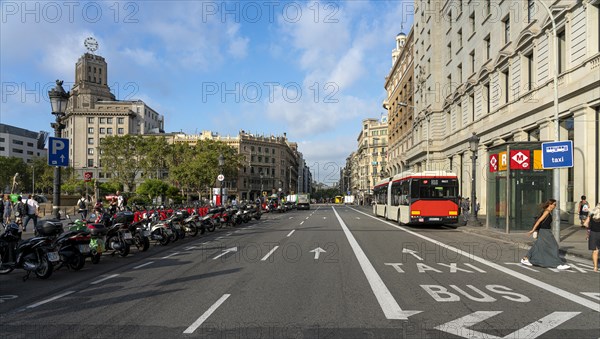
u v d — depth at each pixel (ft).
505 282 28.27
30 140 431.02
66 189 177.17
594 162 65.00
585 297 24.14
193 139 347.15
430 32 161.38
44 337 17.57
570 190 72.02
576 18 68.59
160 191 150.92
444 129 149.59
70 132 324.60
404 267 34.09
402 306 22.06
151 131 347.56
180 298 24.23
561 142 48.70
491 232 63.93
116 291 26.53
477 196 114.01
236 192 352.69
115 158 202.90
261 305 22.39
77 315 20.99
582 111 66.49
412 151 187.42
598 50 64.49
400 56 224.94
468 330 18.12
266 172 386.32
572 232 60.03
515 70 91.40
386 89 287.69
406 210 78.89
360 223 93.35
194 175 216.33
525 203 65.16
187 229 63.77
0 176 279.08
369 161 413.18
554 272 32.22
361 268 33.60
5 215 61.62
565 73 70.85
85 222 43.57
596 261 33.14
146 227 50.52
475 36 115.75
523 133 87.92
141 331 18.22
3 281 30.86
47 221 33.50
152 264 37.40
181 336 17.52
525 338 17.17
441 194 76.07
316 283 27.89
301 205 212.02
